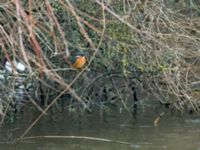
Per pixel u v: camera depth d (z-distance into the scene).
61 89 18.28
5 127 16.38
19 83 17.20
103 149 13.95
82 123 16.97
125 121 17.30
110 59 17.95
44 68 10.27
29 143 14.53
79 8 16.58
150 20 16.66
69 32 16.91
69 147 14.12
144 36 16.66
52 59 17.12
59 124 16.83
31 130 15.98
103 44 17.33
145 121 17.30
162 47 17.02
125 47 17.12
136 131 15.88
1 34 12.00
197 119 17.59
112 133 15.59
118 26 16.72
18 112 17.97
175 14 18.20
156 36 16.83
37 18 12.76
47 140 14.84
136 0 16.64
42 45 15.14
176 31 17.52
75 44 16.91
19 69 16.56
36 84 18.09
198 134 15.49
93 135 15.38
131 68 18.34
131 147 14.12
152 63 17.53
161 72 17.91
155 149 13.91
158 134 15.49
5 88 16.36
